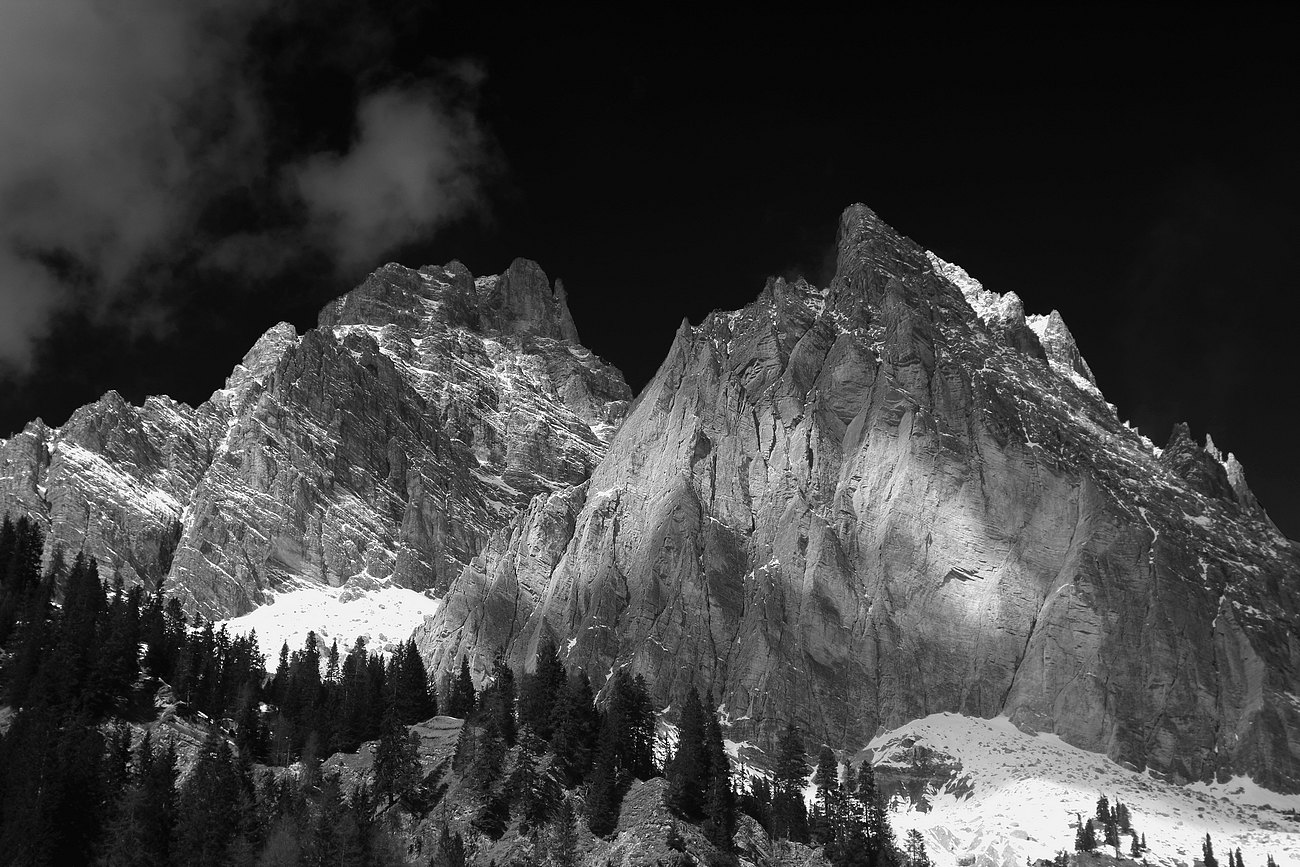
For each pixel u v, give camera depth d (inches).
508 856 7111.2
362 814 7185.0
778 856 7416.3
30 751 7229.3
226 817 7042.3
